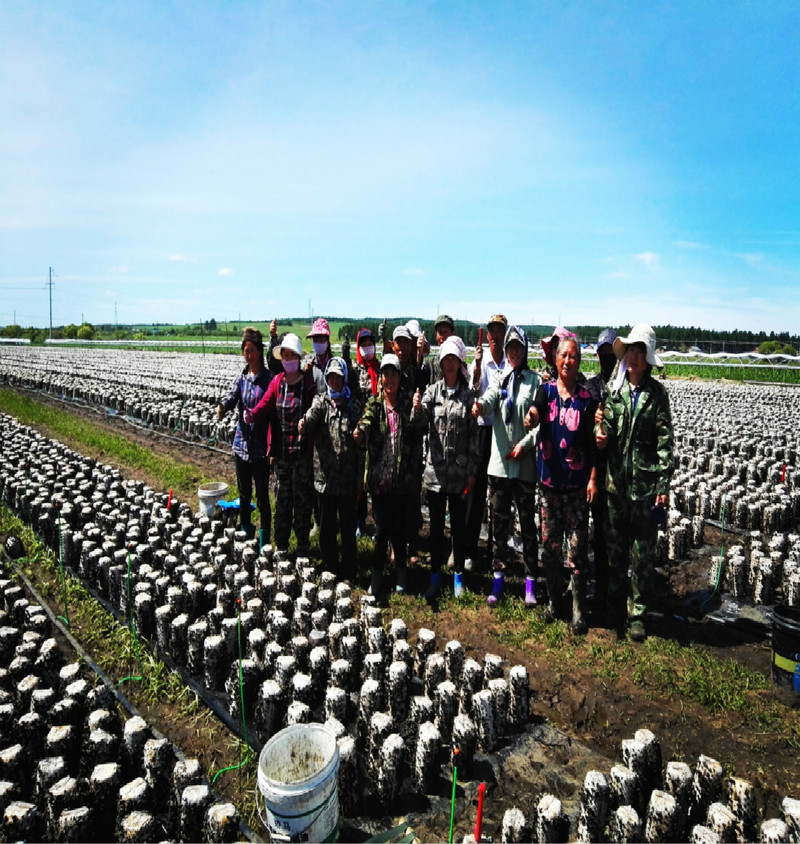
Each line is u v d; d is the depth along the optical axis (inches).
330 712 176.2
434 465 240.7
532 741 175.5
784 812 128.2
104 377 1088.2
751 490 382.3
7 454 464.8
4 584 258.5
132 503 350.0
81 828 135.6
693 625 238.2
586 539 222.4
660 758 152.3
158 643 220.7
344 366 251.9
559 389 218.8
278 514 283.1
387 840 140.6
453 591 259.3
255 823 147.0
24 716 169.9
